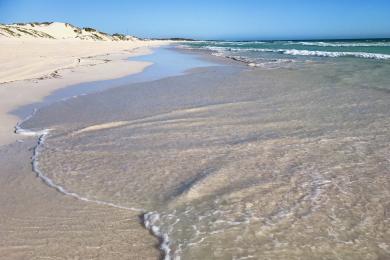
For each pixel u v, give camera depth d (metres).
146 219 4.36
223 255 3.63
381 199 4.60
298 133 7.25
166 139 7.22
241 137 7.15
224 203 4.61
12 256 3.76
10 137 7.92
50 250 3.84
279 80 14.03
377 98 9.88
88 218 4.45
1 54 26.09
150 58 30.48
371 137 6.82
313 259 3.54
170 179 5.42
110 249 3.83
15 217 4.52
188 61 26.12
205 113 9.09
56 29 94.44
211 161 6.00
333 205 4.49
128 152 6.61
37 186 5.40
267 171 5.52
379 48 37.16
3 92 13.09
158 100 10.87
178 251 3.72
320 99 10.12
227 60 26.06
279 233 3.95
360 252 3.63
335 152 6.18
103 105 10.51
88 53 34.53
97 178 5.58
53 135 7.87
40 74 17.58
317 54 29.56
